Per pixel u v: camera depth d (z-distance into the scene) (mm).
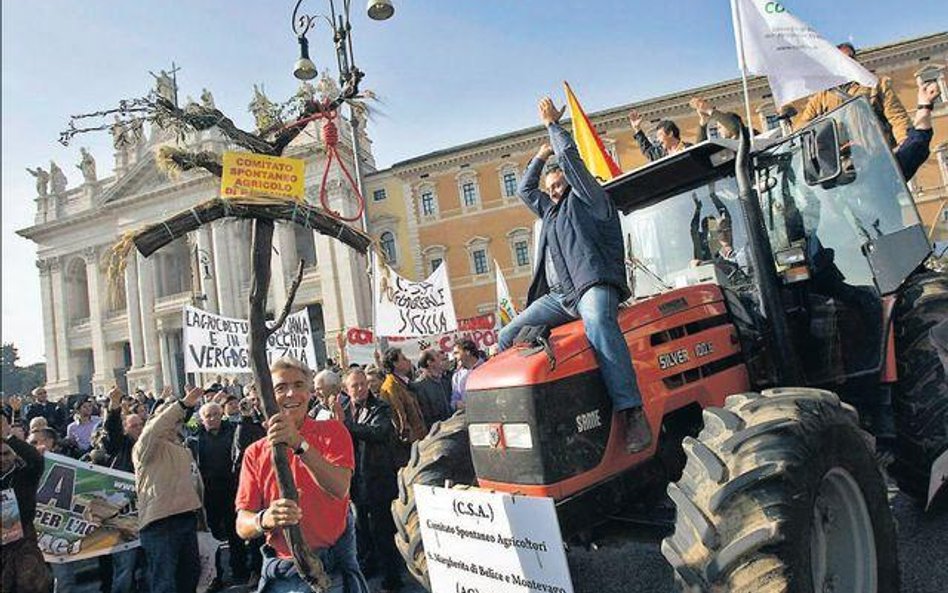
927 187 35875
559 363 3111
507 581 2893
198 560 5602
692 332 3570
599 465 3109
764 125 38156
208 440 6988
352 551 2992
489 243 44094
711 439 2838
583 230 3369
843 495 2953
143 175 48844
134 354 48406
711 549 2525
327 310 43688
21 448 3768
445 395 7141
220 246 45656
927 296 3711
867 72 4766
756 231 3658
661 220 4621
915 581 3625
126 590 6277
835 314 3896
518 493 3064
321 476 2748
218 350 9781
